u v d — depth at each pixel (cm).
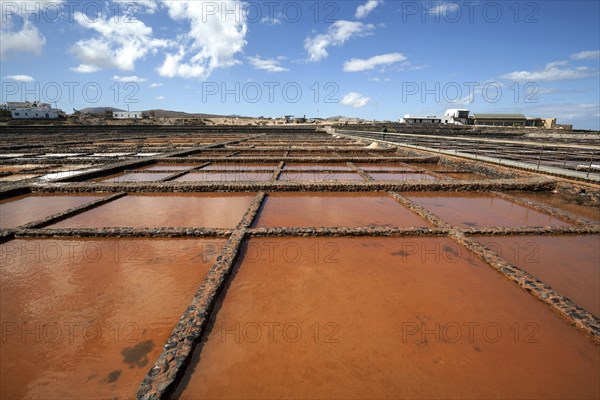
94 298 252
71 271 294
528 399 164
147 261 314
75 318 227
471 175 884
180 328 204
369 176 793
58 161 1041
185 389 168
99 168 845
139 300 249
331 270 296
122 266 303
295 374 178
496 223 448
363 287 267
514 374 179
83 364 186
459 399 163
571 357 192
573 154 1099
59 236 373
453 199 589
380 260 316
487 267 302
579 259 324
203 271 295
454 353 194
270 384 172
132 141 2033
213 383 172
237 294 256
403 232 378
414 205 503
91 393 167
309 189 639
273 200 571
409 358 190
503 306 241
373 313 232
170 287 267
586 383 174
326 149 1421
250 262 311
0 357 191
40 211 518
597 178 593
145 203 551
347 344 201
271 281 276
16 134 2817
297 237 374
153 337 209
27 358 191
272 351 195
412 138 2048
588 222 423
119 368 183
